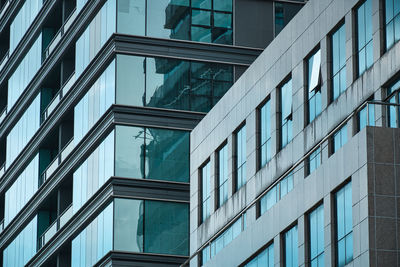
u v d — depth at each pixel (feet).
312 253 174.50
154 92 264.11
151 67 265.34
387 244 154.51
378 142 158.20
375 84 176.86
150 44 266.57
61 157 294.66
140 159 259.80
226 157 220.23
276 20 274.16
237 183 215.72
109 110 263.08
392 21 175.32
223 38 270.05
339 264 165.37
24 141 325.62
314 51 194.80
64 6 306.35
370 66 179.01
